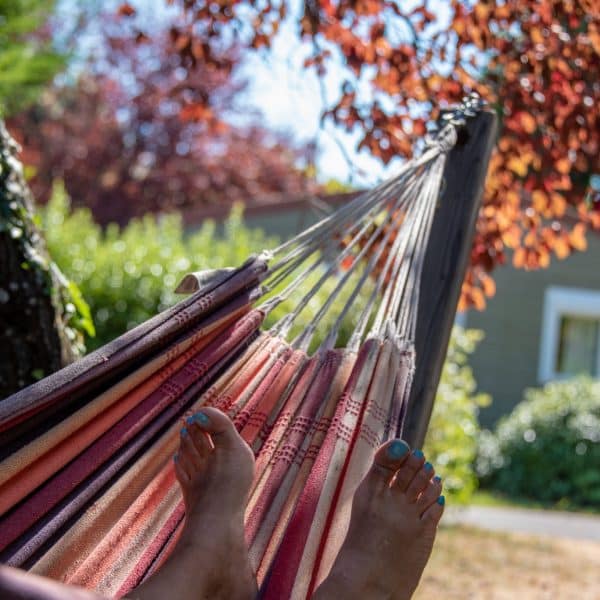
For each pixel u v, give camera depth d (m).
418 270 2.83
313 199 5.64
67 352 3.43
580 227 5.02
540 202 4.91
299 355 2.51
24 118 19.25
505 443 10.66
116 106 19.97
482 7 4.57
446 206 3.30
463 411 7.72
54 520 1.94
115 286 7.49
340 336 7.05
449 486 7.67
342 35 4.92
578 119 4.73
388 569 2.09
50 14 10.45
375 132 4.98
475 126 3.37
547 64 4.62
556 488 10.23
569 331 12.14
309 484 2.19
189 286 2.46
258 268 2.53
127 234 8.47
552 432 10.40
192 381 2.27
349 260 4.86
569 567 6.47
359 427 2.33
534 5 4.57
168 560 1.92
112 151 19.73
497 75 4.82
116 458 2.09
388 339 2.52
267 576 2.09
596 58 4.63
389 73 4.89
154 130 19.94
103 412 2.09
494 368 11.69
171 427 2.23
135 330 2.16
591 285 11.92
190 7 5.10
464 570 6.13
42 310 3.32
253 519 2.15
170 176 19.70
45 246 3.50
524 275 11.77
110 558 2.03
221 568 1.95
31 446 1.94
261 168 20.62
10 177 3.34
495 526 8.02
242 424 2.32
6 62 9.54
